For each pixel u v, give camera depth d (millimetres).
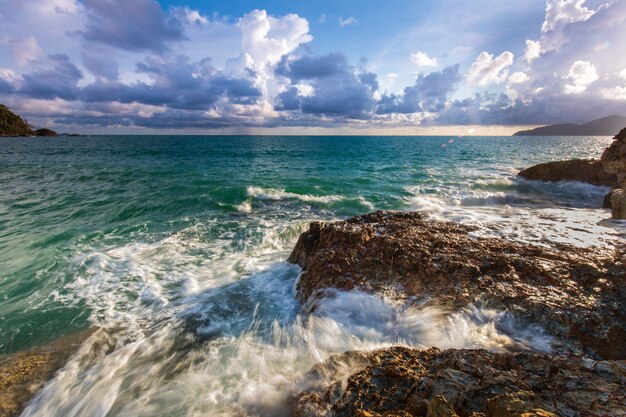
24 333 5512
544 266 5969
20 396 4152
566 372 3146
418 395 3076
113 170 26734
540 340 4367
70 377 4477
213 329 5535
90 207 14289
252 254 9266
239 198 16750
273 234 10891
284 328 5469
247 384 4090
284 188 19625
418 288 5875
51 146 66125
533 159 41750
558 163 21828
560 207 15445
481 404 2828
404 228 8352
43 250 9117
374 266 6555
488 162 37719
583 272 5754
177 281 7461
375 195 18062
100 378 4426
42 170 26344
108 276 7629
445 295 5516
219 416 3600
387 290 5953
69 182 20797
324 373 3877
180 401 3904
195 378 4297
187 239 10391
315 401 3311
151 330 5551
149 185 19938
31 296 6703
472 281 5789
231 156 46125
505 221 11008
